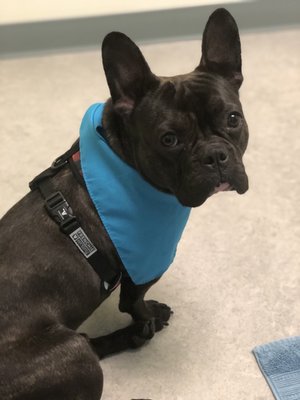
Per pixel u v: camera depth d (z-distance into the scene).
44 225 0.55
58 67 1.24
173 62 1.24
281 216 0.85
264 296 0.74
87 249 0.56
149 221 0.56
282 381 0.64
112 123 0.55
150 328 0.68
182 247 0.80
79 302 0.57
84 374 0.54
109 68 0.52
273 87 1.14
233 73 0.56
